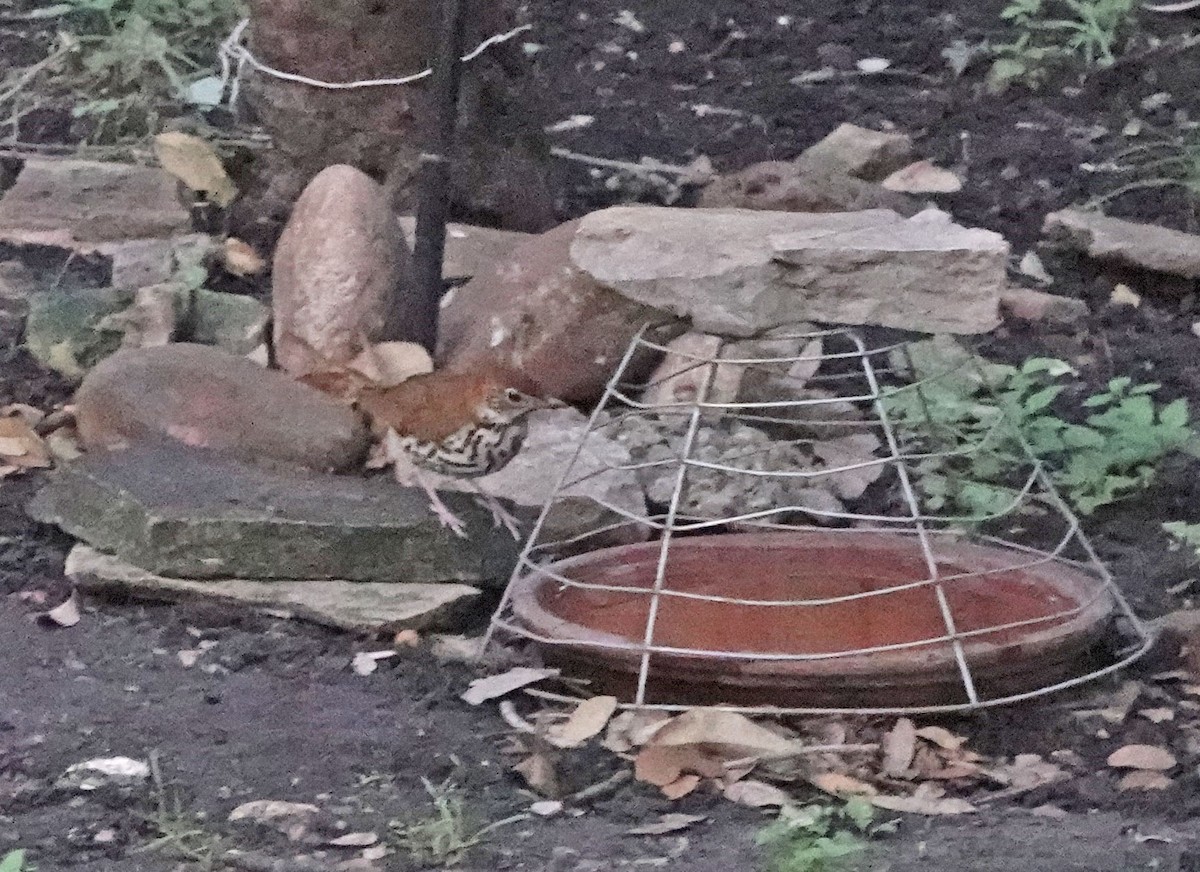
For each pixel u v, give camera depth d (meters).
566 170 10.21
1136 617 6.21
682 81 11.65
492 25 8.67
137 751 5.12
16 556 6.60
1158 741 5.32
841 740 5.27
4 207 9.05
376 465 7.00
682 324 7.01
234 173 9.48
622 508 6.82
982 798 4.97
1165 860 4.46
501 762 5.15
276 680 5.70
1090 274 9.45
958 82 11.58
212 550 6.17
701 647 5.81
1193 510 7.38
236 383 7.05
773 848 4.48
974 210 10.01
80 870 4.39
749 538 6.33
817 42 12.09
